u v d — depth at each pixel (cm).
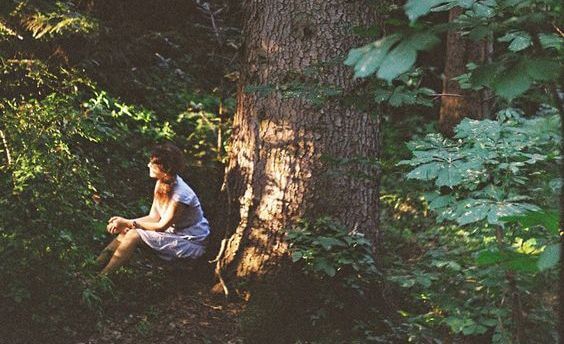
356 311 589
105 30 795
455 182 304
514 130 334
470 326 377
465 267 462
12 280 536
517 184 331
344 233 591
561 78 182
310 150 603
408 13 177
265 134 616
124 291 605
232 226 632
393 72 169
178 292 616
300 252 580
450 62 947
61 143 600
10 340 523
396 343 567
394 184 925
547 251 194
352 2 595
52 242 551
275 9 607
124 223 618
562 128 200
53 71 746
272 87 445
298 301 589
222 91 823
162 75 921
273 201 610
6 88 695
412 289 608
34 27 694
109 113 730
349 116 604
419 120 1060
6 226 547
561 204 198
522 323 321
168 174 623
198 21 983
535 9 230
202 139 832
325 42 593
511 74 184
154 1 941
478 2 235
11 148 595
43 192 564
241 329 575
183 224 629
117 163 750
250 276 609
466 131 339
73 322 549
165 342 552
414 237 786
